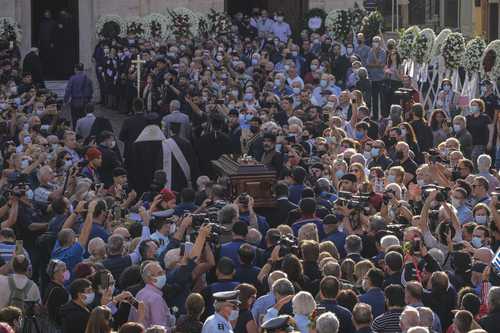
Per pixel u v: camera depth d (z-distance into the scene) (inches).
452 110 3038.9
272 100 2957.7
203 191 2039.9
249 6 4842.5
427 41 3272.6
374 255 1728.6
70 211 1808.6
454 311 1419.8
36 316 1493.6
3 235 1679.4
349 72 3484.3
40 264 1768.0
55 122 2765.7
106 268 1585.9
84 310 1382.9
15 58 3705.7
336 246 1716.3
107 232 1787.6
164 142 2425.0
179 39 3892.7
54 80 4197.8
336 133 2416.3
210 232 1542.8
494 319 1392.7
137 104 2598.4
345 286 1471.5
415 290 1400.1
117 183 2059.5
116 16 3993.6
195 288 1560.0
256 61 3624.5
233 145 2630.4
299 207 1866.4
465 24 4552.2
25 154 2210.9
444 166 2128.4
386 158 2299.5
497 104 2940.5
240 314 1396.4
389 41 3403.1
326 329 1227.9
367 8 3929.6
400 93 3014.3
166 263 1549.0
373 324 1379.2
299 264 1485.0
